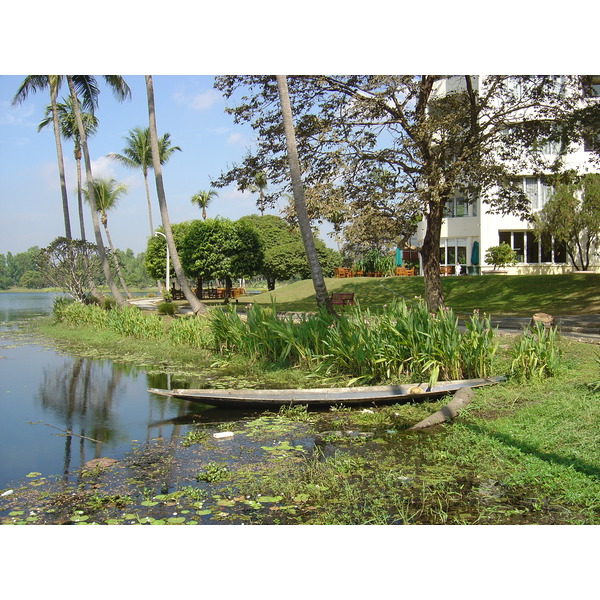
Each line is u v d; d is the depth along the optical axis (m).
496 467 5.31
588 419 6.23
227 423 7.42
